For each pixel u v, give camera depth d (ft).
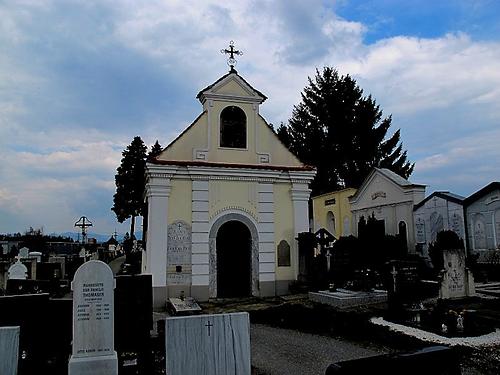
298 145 152.15
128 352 30.42
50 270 79.36
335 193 104.83
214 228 56.85
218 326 23.95
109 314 24.94
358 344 32.86
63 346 28.60
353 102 148.36
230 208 57.93
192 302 50.55
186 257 55.11
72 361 23.80
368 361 15.52
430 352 16.43
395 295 39.96
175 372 22.79
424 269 67.00
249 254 59.00
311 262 57.36
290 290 58.44
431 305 43.91
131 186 160.35
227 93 60.34
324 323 39.29
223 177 58.13
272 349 32.01
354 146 145.38
